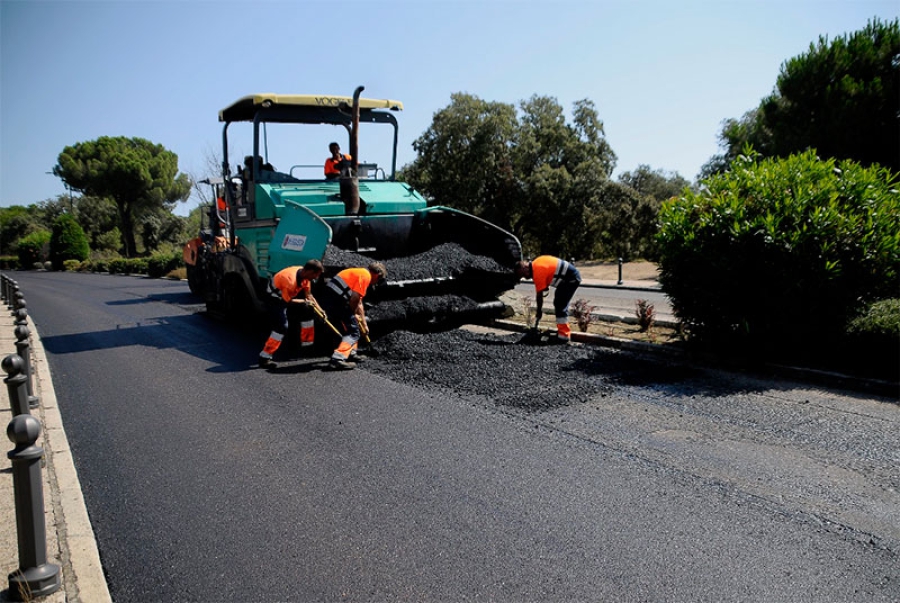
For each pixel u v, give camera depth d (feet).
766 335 20.98
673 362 22.33
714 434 15.26
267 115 28.91
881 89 42.47
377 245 28.63
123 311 43.78
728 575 9.42
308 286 23.32
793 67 46.96
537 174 109.09
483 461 13.99
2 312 44.62
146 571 9.96
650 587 9.14
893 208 20.13
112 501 12.51
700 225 21.70
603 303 40.14
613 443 14.87
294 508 11.97
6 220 214.48
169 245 171.73
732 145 54.85
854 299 20.02
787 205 20.16
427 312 26.96
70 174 162.20
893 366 18.37
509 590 9.14
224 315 35.24
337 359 22.50
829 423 15.72
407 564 9.91
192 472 13.87
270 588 9.38
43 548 9.16
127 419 17.85
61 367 25.30
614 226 105.81
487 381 20.35
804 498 11.85
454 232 31.65
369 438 15.62
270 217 27.89
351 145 28.43
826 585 9.13
